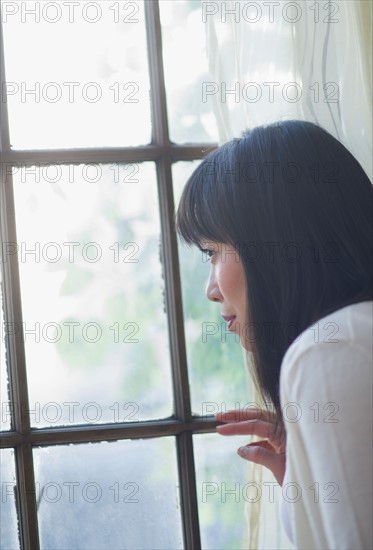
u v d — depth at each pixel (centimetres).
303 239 115
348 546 86
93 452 167
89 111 170
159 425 169
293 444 97
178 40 174
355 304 99
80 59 169
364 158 153
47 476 165
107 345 171
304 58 153
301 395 93
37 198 166
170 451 171
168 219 171
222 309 132
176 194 173
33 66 167
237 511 174
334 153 120
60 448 165
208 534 173
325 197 116
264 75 155
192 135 175
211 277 133
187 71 175
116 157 170
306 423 92
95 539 167
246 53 155
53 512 165
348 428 88
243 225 119
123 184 172
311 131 121
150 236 173
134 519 169
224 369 176
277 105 155
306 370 93
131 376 172
